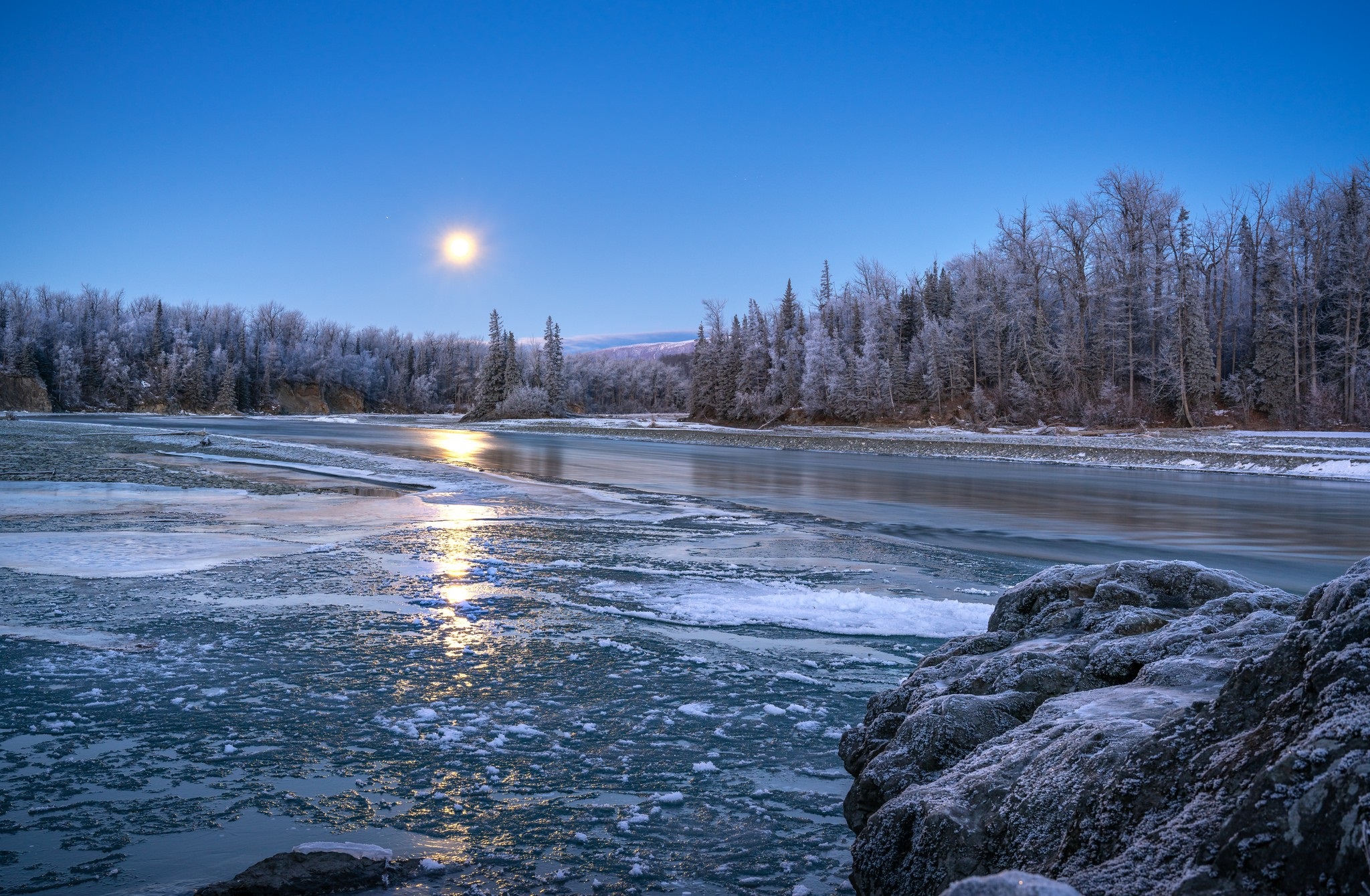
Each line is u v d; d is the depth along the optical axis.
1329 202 72.19
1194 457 39.41
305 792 5.16
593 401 191.50
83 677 7.44
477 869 4.23
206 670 7.72
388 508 21.14
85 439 48.50
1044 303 87.25
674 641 9.08
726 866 4.29
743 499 24.92
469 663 8.12
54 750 5.76
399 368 194.00
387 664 8.03
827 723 6.58
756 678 7.81
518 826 4.73
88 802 4.96
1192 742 2.39
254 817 4.79
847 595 11.41
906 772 3.80
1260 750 2.08
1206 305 76.25
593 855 4.39
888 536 17.88
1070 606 5.25
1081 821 2.47
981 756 3.38
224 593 11.07
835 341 102.44
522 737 6.19
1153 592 5.12
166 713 6.55
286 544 15.16
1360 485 31.55
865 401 91.00
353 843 4.46
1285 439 52.84
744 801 5.11
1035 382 78.44
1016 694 4.01
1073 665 4.16
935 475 34.81
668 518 20.34
